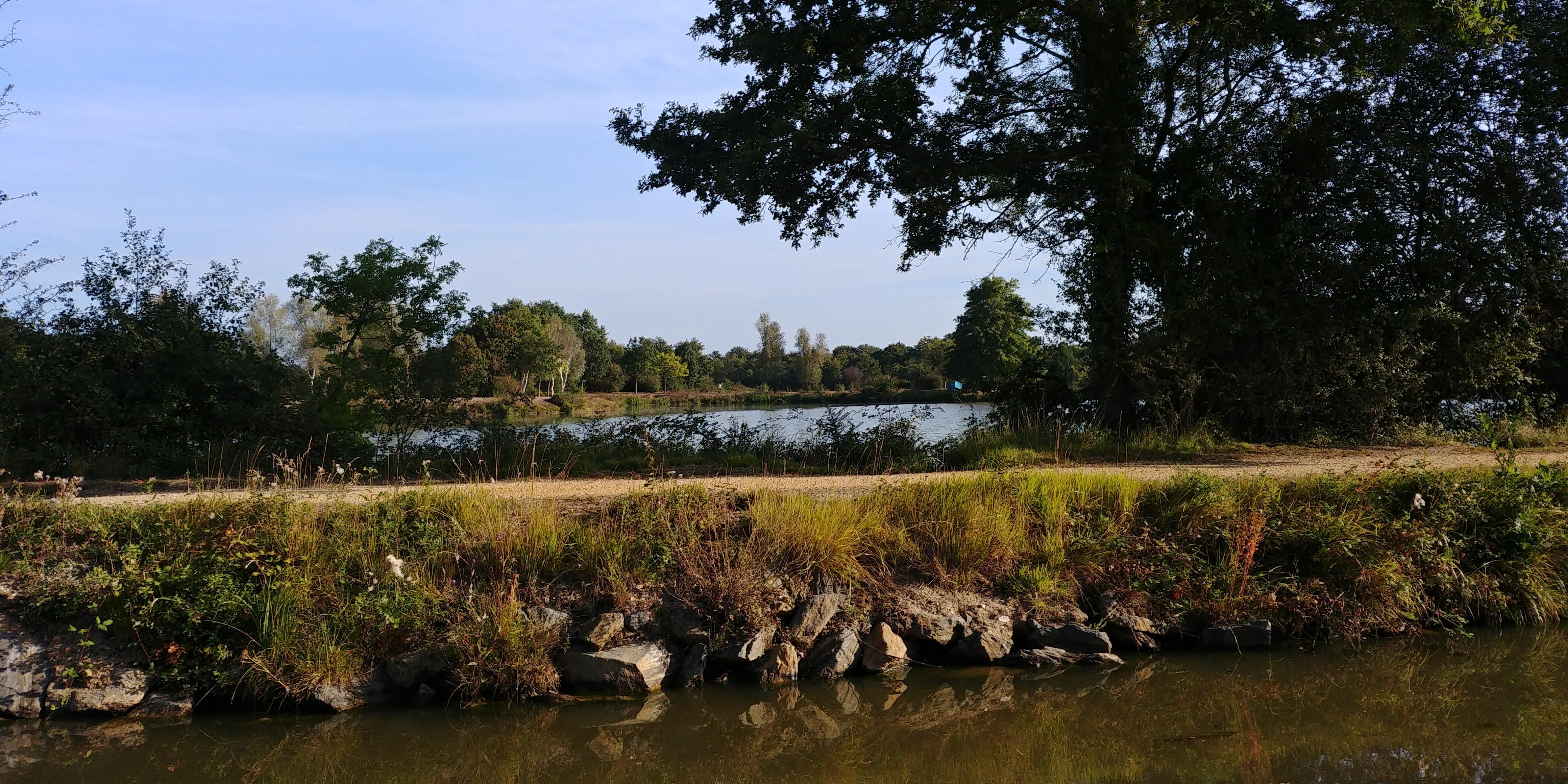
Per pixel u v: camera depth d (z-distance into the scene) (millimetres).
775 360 100562
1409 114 17875
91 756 6961
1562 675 8422
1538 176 17359
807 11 16719
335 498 9633
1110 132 16547
